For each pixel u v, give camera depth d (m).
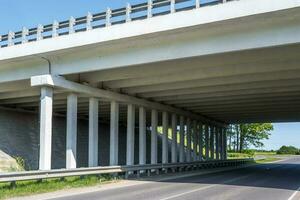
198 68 24.78
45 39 25.19
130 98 32.59
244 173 34.72
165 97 35.28
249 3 18.69
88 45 23.62
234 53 22.47
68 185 20.41
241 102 38.44
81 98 31.92
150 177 28.83
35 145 38.16
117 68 26.03
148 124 55.50
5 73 28.81
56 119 42.75
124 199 15.18
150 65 25.50
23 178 18.19
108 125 51.38
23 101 36.44
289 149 125.31
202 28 20.44
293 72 25.81
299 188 20.44
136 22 21.95
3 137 35.59
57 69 26.31
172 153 40.78
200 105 40.47
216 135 57.84
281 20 18.89
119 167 26.38
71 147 26.91
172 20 20.81
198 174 33.19
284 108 42.97
